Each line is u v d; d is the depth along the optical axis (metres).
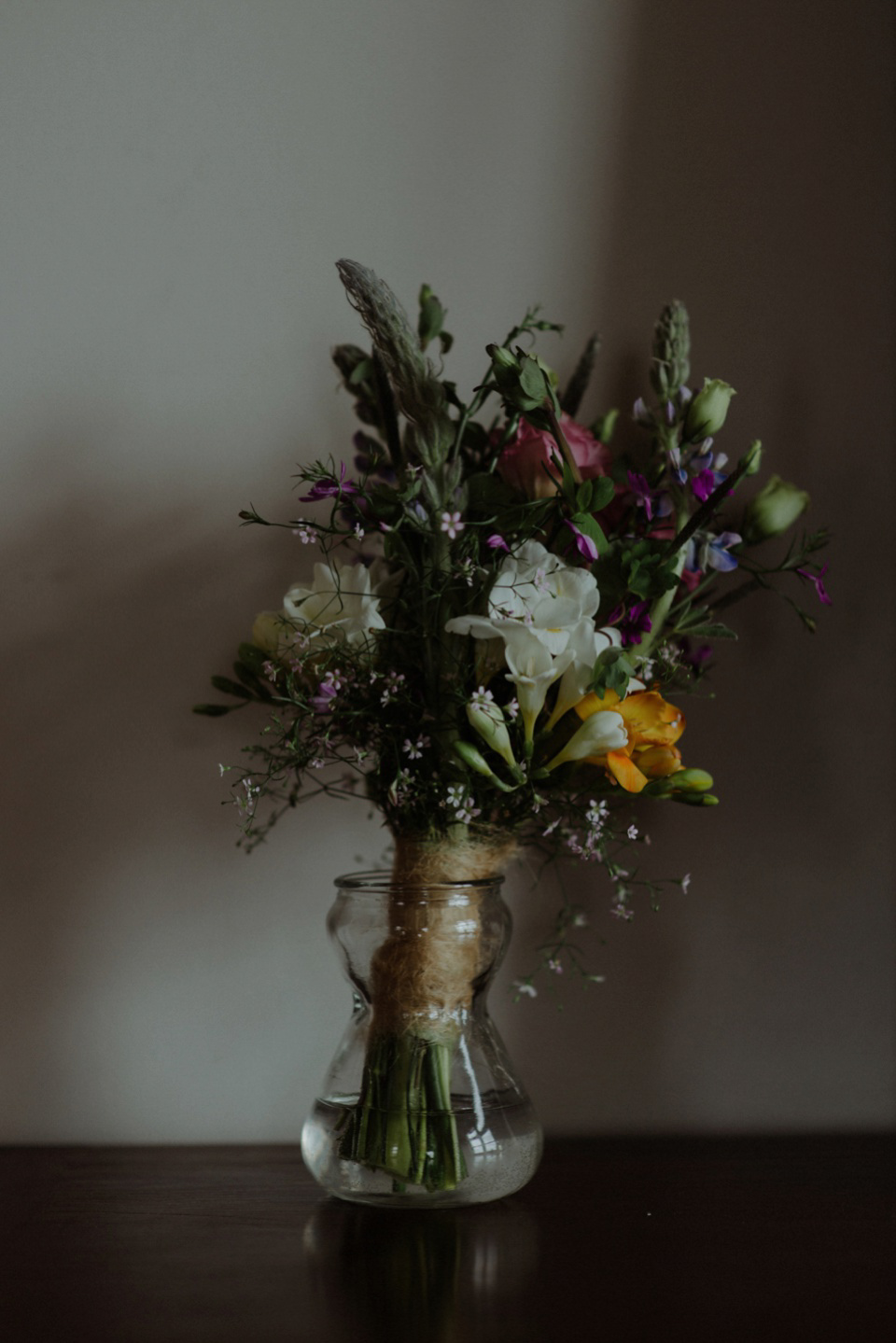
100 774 0.86
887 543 0.90
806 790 0.89
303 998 0.86
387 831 0.86
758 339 0.89
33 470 0.86
